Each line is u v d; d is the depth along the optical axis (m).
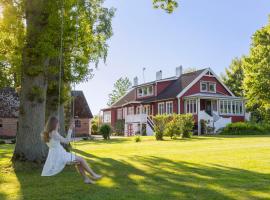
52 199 7.61
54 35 11.64
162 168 11.80
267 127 43.12
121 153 17.91
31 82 12.27
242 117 49.84
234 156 15.27
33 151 12.09
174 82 53.22
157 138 32.09
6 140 41.88
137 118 51.69
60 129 18.14
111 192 8.09
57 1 11.63
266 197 7.45
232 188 8.38
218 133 43.50
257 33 47.94
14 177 10.38
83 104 55.97
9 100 49.44
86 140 37.69
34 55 11.71
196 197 7.52
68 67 14.51
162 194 7.83
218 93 49.97
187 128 33.38
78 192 8.20
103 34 21.05
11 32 12.12
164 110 50.19
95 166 12.40
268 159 14.09
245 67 48.09
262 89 45.31
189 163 13.12
